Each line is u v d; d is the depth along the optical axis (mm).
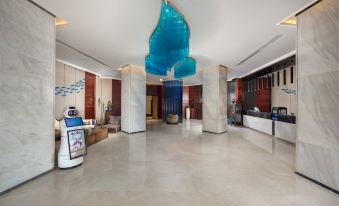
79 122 4438
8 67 3006
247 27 4621
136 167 4188
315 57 3426
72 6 3656
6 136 2975
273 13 3896
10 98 3037
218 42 5738
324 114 3250
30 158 3383
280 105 9914
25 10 3307
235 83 13336
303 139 3672
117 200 2727
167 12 3893
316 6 3422
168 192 2982
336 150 3043
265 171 3955
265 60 7988
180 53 5887
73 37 5398
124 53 7098
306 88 3611
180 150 5770
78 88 10617
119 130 10125
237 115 12453
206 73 9555
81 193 2932
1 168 2902
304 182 3412
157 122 15094
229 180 3475
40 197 2793
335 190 3023
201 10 3801
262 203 2664
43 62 3697
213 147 6180
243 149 5902
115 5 3635
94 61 8508
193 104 18141
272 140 7414
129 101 9062
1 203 2617
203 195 2889
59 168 4016
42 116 3662
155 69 8633
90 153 5410
